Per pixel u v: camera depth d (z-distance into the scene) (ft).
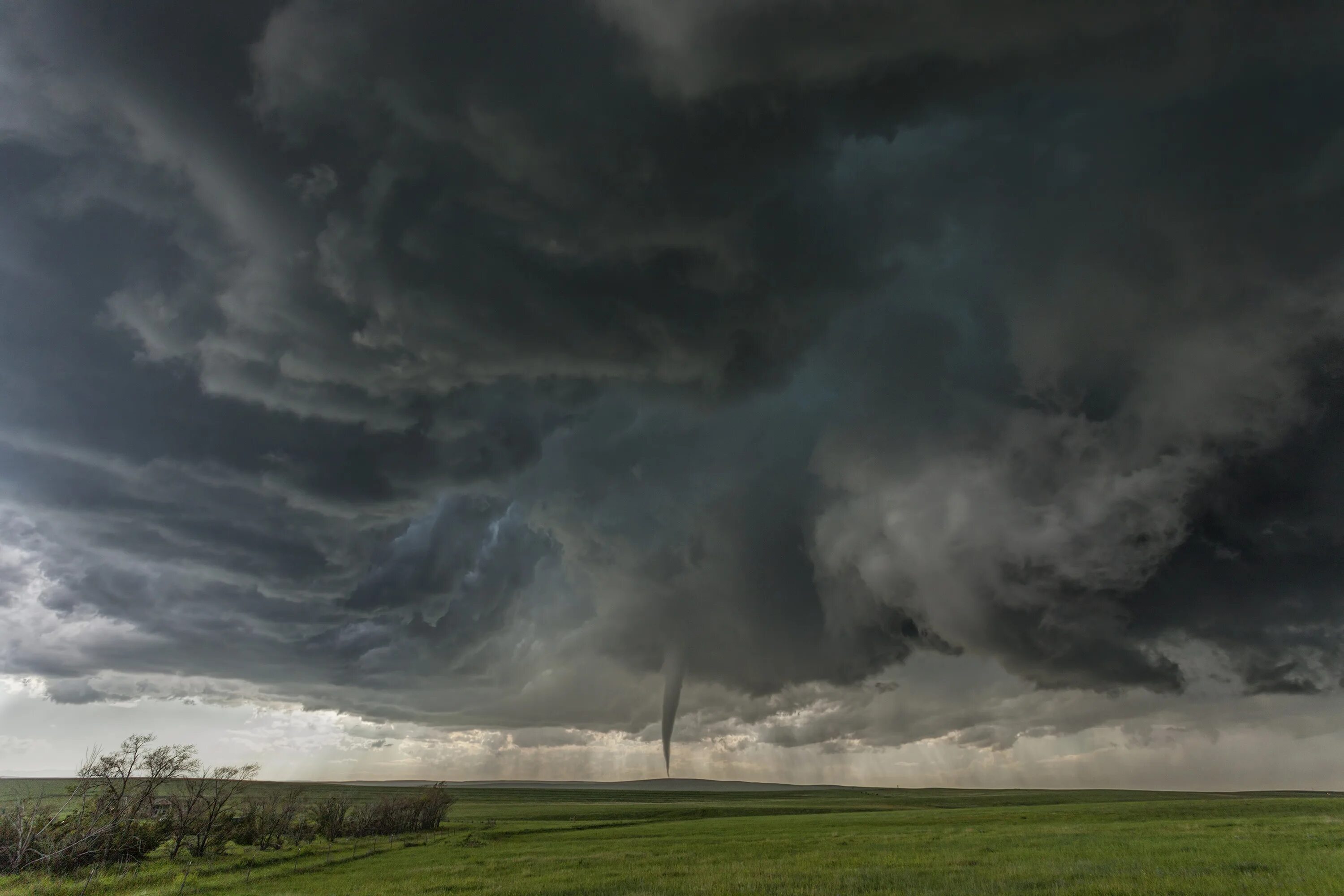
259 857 192.34
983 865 120.26
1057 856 129.18
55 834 157.58
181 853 199.52
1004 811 330.34
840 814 381.40
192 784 195.62
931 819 296.10
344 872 158.40
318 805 278.87
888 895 94.27
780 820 337.93
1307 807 269.85
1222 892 85.40
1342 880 90.17
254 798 244.01
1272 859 110.22
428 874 146.82
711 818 369.09
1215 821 199.31
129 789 178.29
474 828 329.31
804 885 106.83
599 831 297.33
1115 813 277.23
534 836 273.95
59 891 134.82
